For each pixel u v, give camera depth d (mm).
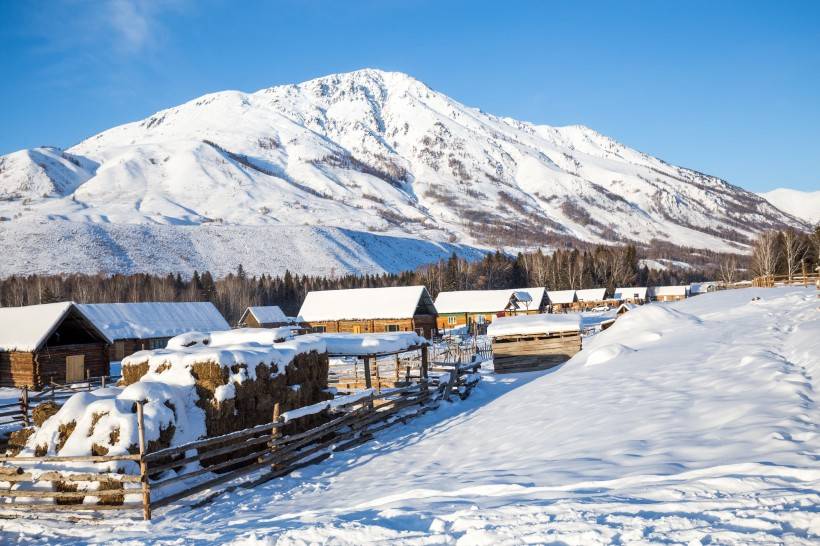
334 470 14172
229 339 18781
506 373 30688
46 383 36625
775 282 58875
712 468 7707
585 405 15180
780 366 14211
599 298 104625
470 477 10586
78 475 11500
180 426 13289
